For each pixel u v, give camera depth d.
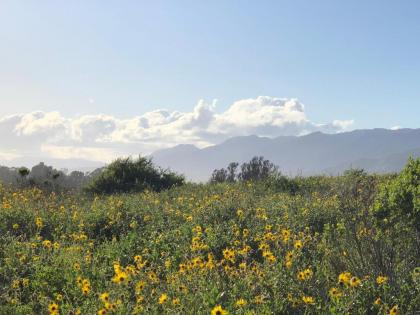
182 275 7.21
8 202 13.12
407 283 6.58
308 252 8.66
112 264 8.34
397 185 8.27
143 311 5.80
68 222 11.55
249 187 17.97
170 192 18.05
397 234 7.92
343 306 5.84
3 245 9.01
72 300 6.73
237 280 7.05
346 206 9.96
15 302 6.46
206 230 10.09
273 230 10.43
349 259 7.53
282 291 6.54
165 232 10.44
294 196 15.21
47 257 8.45
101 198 17.28
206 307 5.99
